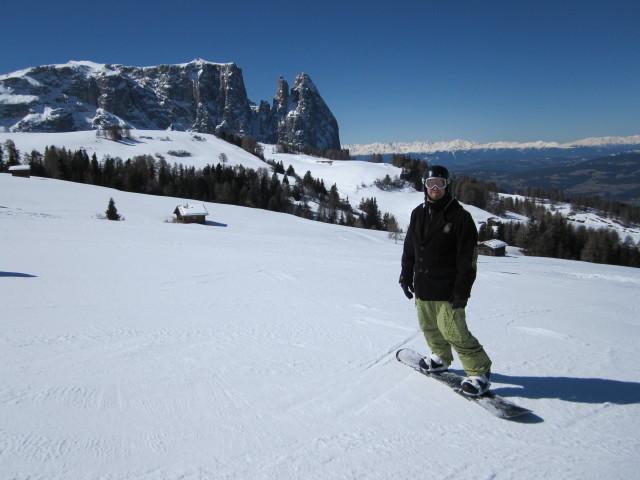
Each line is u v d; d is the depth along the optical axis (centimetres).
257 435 230
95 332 447
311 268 1183
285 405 271
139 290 762
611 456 221
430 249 294
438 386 308
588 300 838
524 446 229
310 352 387
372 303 675
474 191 12119
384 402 279
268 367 342
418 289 305
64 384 293
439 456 215
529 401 289
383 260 1642
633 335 510
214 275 993
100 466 194
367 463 205
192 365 342
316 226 5416
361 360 366
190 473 191
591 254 6412
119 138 14325
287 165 17000
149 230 2509
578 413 271
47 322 495
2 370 320
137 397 274
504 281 1115
